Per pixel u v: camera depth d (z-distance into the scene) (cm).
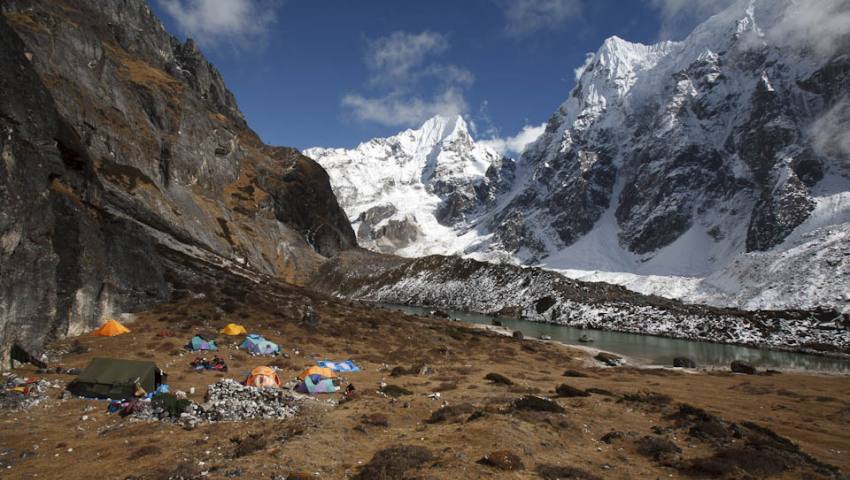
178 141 14362
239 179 17575
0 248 3105
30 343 3453
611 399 3169
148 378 2891
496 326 10100
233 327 5306
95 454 1981
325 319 6750
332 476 1714
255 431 2206
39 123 3972
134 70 15062
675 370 6116
